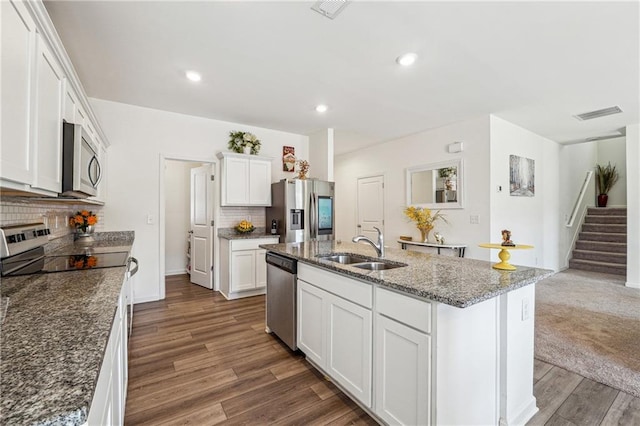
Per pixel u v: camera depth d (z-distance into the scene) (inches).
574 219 247.4
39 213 92.5
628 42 91.3
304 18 81.1
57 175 62.8
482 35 88.4
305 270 90.8
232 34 88.4
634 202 175.3
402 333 57.7
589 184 277.7
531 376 69.9
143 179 151.2
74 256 87.6
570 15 79.0
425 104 144.9
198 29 86.0
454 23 82.9
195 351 99.7
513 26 84.0
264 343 106.0
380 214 225.1
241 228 172.9
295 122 175.0
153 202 153.8
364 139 212.7
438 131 183.5
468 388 56.9
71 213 128.6
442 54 99.3
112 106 143.9
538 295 161.0
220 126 172.9
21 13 45.4
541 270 70.9
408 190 201.3
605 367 88.6
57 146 62.5
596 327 117.1
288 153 196.9
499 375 63.3
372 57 101.3
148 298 153.0
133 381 82.1
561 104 144.2
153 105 148.1
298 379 83.8
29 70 48.5
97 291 51.2
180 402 73.5
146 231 152.2
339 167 266.2
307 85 124.1
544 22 82.1
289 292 98.3
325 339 80.7
